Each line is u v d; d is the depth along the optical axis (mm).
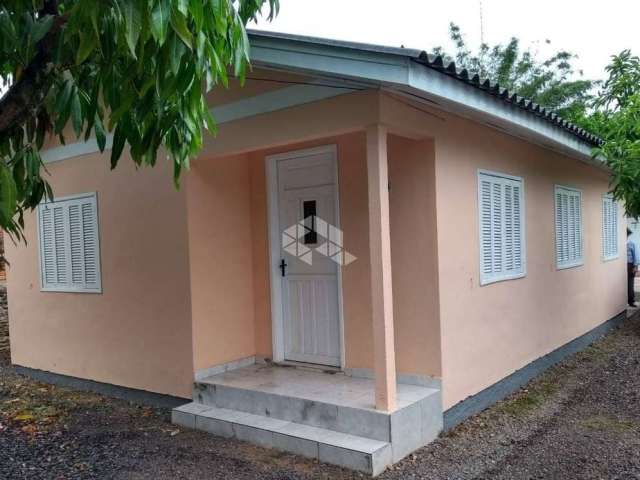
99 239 6328
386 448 4070
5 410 5910
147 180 5816
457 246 5070
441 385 4750
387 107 4242
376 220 4230
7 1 3062
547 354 7027
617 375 6633
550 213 7336
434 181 4766
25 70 3240
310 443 4238
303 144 5578
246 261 5984
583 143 7336
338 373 5395
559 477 3926
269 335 5926
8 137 3590
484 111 4598
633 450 4367
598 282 9188
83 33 2518
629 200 7297
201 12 2443
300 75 4602
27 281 7375
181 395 5535
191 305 5422
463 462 4188
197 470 4184
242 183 5973
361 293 5227
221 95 5172
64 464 4418
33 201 3693
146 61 2674
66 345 6816
